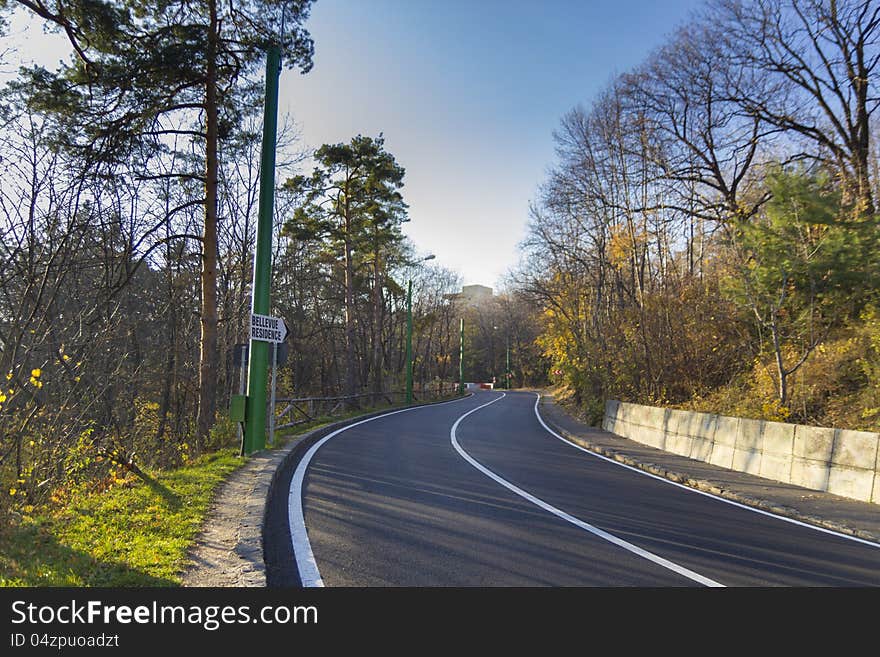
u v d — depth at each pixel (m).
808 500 8.77
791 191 13.31
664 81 24.14
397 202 33.84
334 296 39.91
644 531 6.95
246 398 11.60
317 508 7.66
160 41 13.34
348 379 31.50
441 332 74.81
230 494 7.91
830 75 20.14
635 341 21.97
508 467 11.83
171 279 21.25
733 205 22.53
